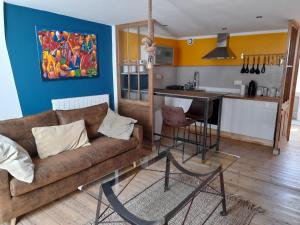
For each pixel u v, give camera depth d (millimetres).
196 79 5715
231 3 2625
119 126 3270
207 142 4363
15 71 2986
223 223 2115
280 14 3135
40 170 2211
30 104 3201
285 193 2615
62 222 2135
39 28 3129
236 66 5035
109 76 4301
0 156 2016
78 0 2590
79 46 3672
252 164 3389
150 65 2561
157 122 4457
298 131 5074
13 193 2004
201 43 5434
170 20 3598
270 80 4637
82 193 2602
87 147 2848
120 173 2514
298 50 4043
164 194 2570
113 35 4203
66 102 3574
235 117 4508
